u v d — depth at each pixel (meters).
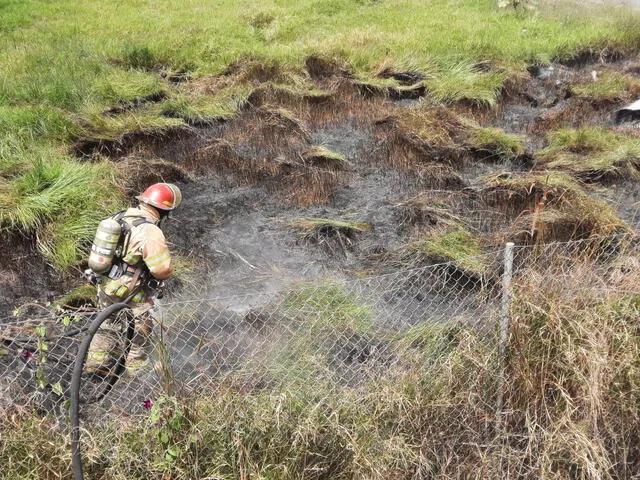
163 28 14.02
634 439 3.82
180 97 10.02
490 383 3.81
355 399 3.74
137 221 4.13
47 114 8.61
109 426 3.41
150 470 3.26
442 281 5.69
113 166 7.50
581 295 4.03
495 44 12.91
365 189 7.89
